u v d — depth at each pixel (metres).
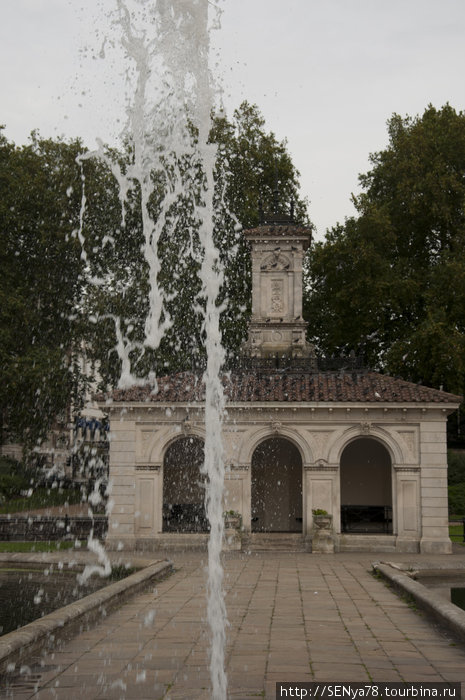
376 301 44.56
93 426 52.53
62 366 43.75
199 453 35.09
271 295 37.25
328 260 46.97
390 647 11.21
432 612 13.77
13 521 32.38
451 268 41.50
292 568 22.89
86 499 46.75
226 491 30.08
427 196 45.31
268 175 52.16
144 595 16.78
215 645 11.29
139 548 29.67
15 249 46.75
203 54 12.68
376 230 45.19
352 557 26.97
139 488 30.25
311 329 52.78
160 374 43.44
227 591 17.64
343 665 10.05
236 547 28.64
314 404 29.86
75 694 8.64
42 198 45.62
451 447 51.22
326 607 15.19
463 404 42.09
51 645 11.19
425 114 50.41
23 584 19.03
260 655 10.65
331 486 29.97
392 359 42.59
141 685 9.01
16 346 45.34
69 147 47.72
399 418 30.02
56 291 46.59
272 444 35.34
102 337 45.25
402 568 22.33
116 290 45.47
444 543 29.16
